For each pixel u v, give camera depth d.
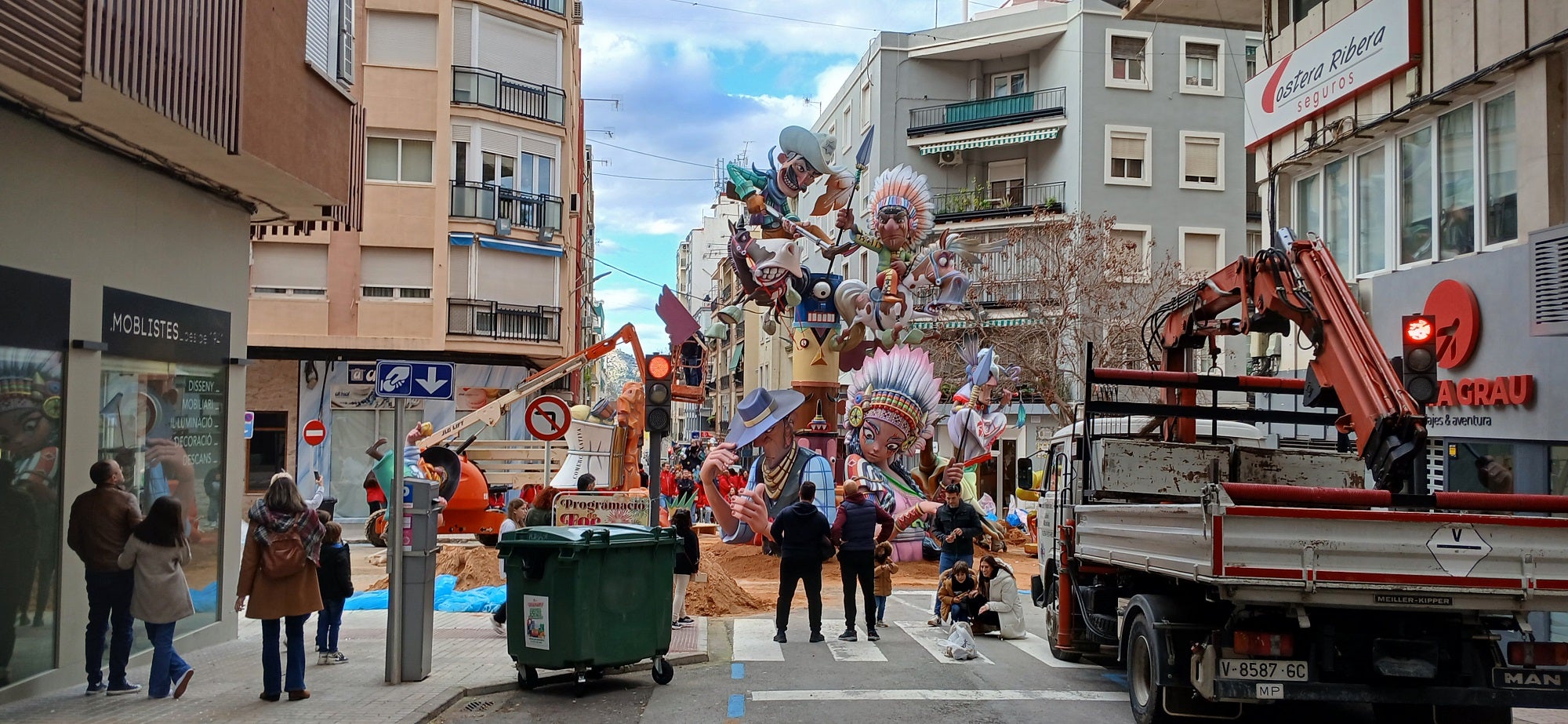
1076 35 39.72
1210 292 10.12
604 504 16.61
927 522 20.97
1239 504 7.29
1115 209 39.03
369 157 33.03
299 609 8.64
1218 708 7.87
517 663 9.48
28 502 8.64
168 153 10.09
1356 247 17.02
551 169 36.06
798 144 21.42
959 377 34.88
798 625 13.80
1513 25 13.67
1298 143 18.53
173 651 8.91
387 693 8.98
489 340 33.50
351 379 32.69
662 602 9.85
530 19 35.34
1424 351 7.75
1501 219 14.05
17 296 8.46
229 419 11.92
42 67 7.25
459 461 23.00
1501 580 7.01
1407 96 15.62
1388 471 7.72
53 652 8.97
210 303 11.58
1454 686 7.48
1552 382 12.66
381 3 33.00
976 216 40.09
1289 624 7.50
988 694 9.46
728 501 22.34
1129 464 10.59
